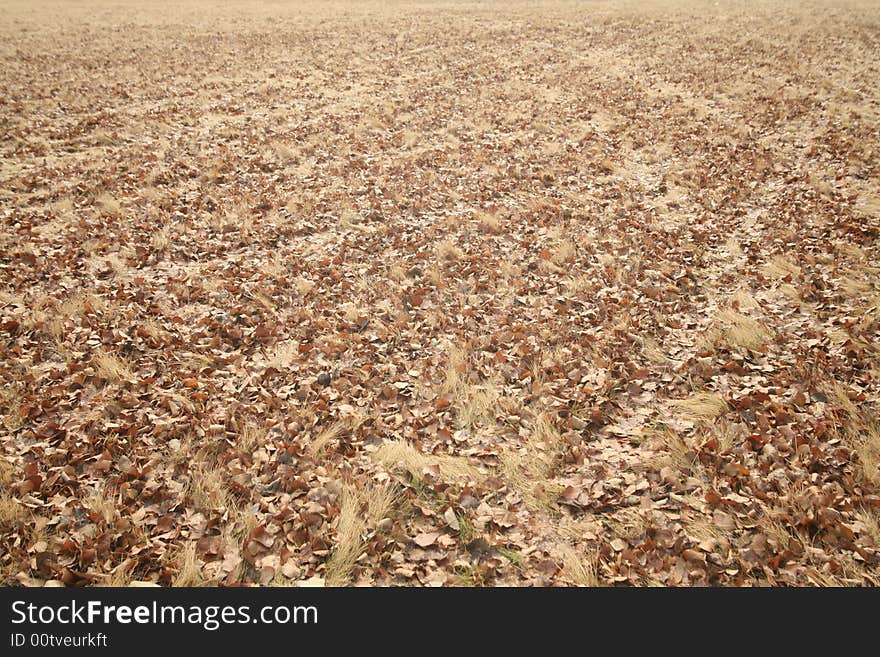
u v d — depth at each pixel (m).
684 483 4.18
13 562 3.61
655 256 7.68
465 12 33.56
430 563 3.72
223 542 3.81
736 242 7.96
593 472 4.36
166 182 10.24
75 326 6.11
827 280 6.73
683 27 25.34
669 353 5.77
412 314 6.51
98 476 4.27
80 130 12.89
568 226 8.75
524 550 3.79
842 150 10.78
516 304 6.75
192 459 4.45
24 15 31.03
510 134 13.20
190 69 19.42
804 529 3.74
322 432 4.75
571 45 23.06
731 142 11.97
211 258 7.90
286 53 22.36
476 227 8.77
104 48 22.62
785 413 4.64
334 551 3.78
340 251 8.05
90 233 8.34
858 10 27.78
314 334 6.16
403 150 12.20
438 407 5.06
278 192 9.98
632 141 12.36
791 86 15.39
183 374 5.39
